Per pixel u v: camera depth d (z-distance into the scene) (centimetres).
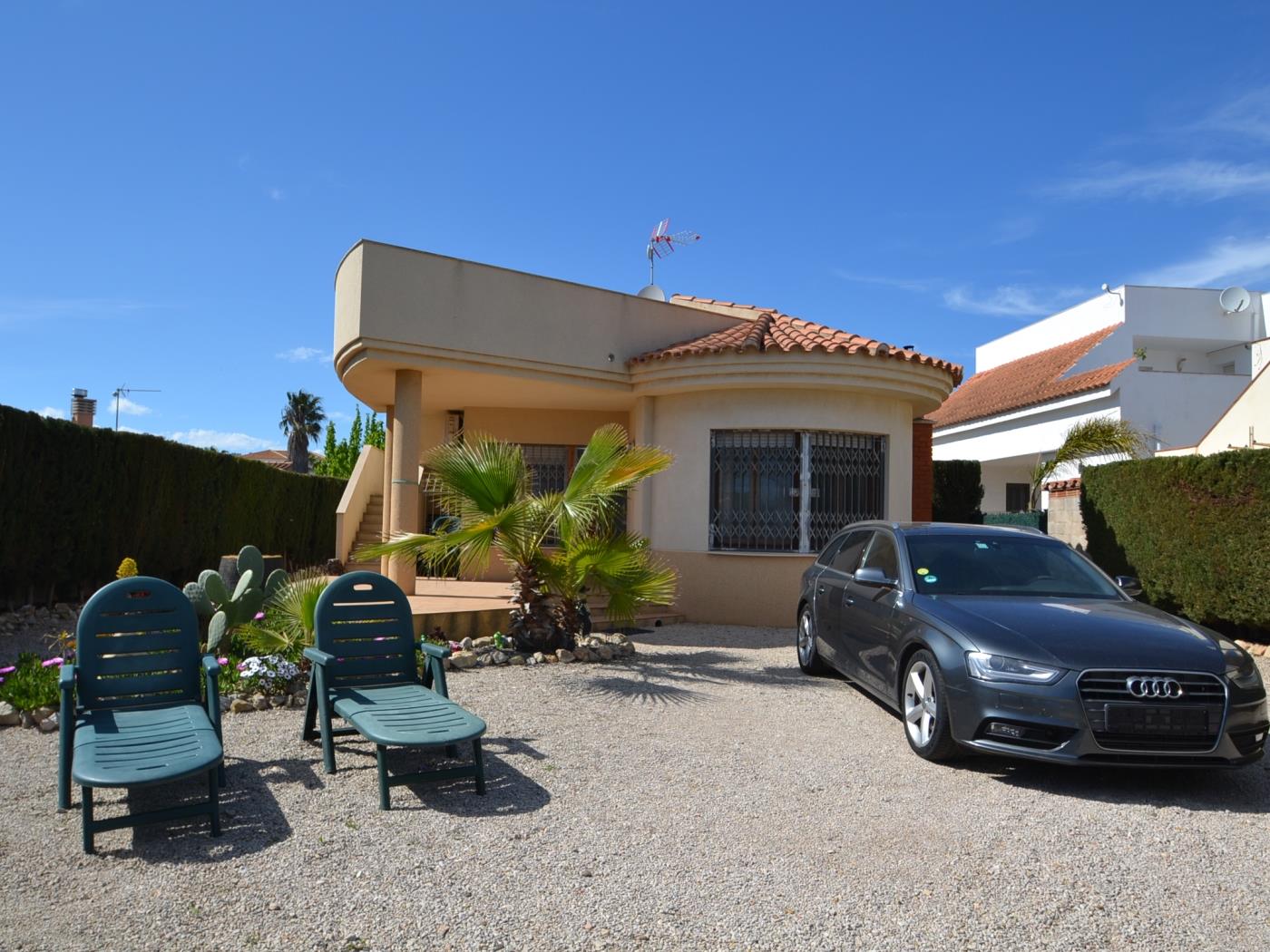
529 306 1180
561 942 344
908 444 1304
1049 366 2633
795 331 1309
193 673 538
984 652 552
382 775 484
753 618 1197
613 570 902
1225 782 561
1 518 976
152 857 416
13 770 545
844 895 388
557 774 547
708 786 530
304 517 1880
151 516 1251
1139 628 573
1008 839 456
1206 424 2070
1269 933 363
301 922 355
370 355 1063
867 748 620
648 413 1287
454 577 1516
